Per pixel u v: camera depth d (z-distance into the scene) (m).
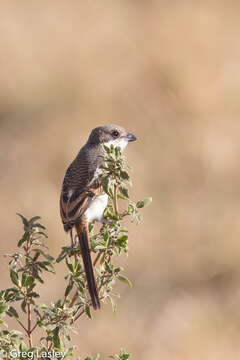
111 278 5.68
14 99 15.51
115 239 5.80
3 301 5.50
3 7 17.66
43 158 14.16
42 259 11.95
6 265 12.08
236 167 14.05
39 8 17.97
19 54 16.19
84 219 7.03
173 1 18.44
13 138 14.87
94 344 10.66
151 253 12.21
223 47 16.89
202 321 11.20
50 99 15.43
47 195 13.27
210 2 18.48
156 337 10.95
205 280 11.99
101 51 16.66
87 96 15.41
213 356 10.67
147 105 15.43
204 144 14.35
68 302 5.65
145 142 14.62
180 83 15.65
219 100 15.53
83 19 17.70
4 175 13.95
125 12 18.33
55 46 16.58
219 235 12.49
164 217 12.95
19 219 12.74
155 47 16.70
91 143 8.37
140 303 11.54
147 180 13.63
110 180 5.86
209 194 13.61
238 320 11.28
